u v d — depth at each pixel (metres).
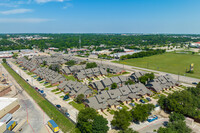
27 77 141.25
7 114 74.19
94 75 139.75
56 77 123.88
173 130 57.75
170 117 68.38
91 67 156.50
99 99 83.31
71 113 77.81
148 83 110.19
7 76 144.75
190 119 67.81
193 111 70.38
